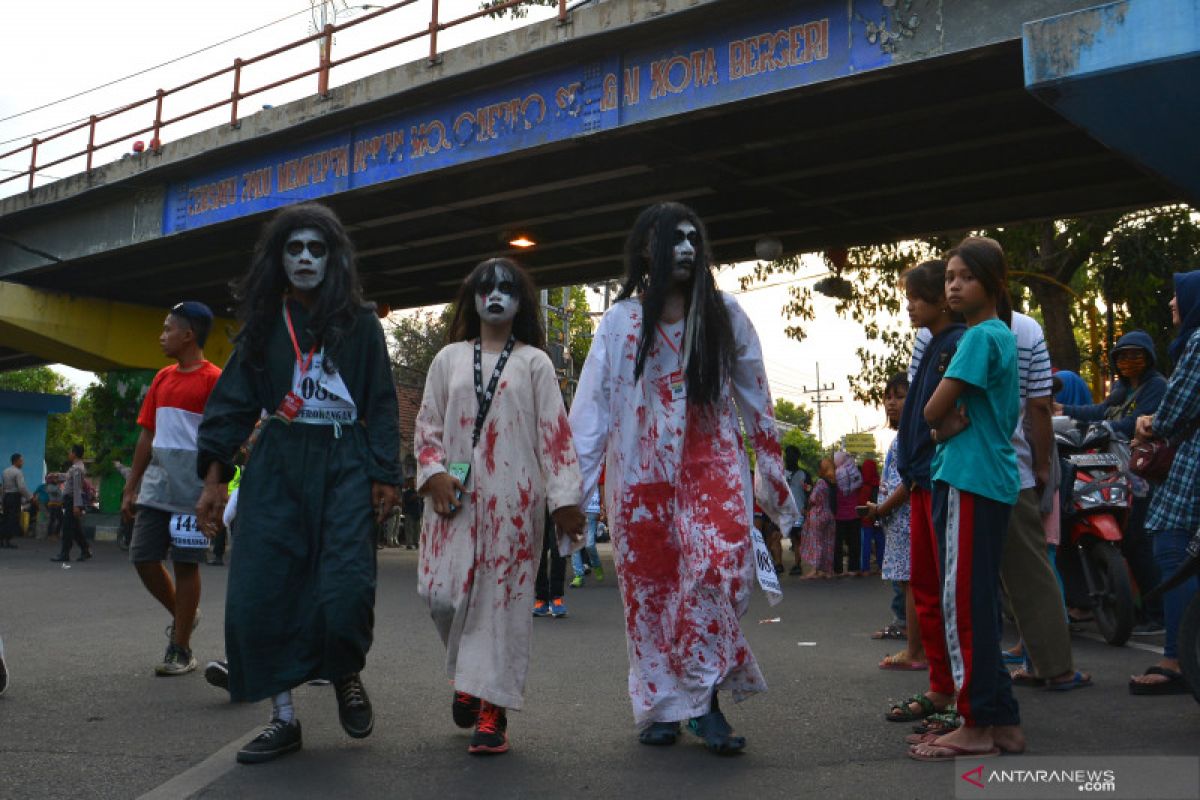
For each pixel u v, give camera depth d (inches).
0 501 857.5
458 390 168.2
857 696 204.5
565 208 625.6
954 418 153.3
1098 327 863.1
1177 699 190.4
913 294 175.2
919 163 549.0
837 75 429.4
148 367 964.0
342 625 155.9
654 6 467.2
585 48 498.6
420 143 581.9
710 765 151.1
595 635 312.7
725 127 500.4
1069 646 203.5
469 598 162.4
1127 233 763.4
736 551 160.7
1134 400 276.7
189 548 229.8
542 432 167.9
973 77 438.9
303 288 168.6
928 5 407.8
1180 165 362.6
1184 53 302.0
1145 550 292.4
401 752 161.8
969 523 150.9
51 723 183.3
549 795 136.9
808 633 313.7
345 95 595.5
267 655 157.1
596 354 169.2
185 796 136.6
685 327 167.9
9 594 429.1
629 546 165.8
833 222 629.3
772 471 168.7
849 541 586.6
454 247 763.4
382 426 168.7
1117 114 332.8
